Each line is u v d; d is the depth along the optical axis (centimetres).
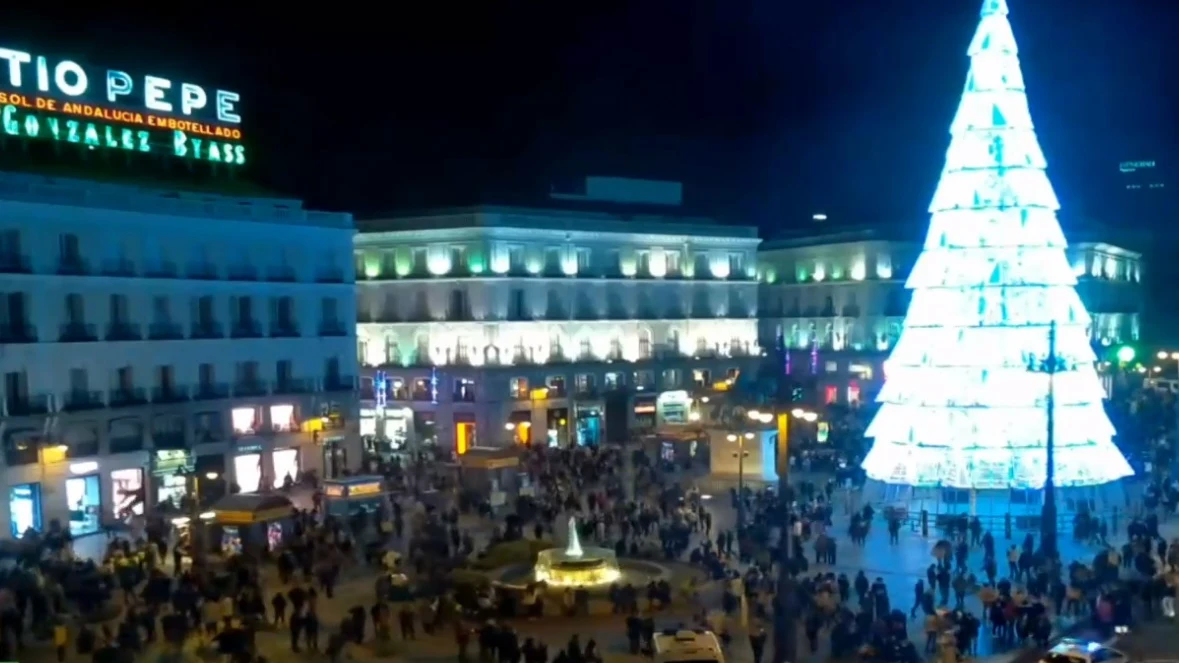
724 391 9850
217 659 3997
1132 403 10656
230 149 8275
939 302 6469
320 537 5481
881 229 12138
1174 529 6069
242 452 7475
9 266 6269
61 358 6494
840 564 5522
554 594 4716
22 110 6894
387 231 10000
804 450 8344
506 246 9700
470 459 7362
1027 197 6412
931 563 5512
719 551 5553
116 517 6681
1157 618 4562
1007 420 6259
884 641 3862
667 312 10950
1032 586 4662
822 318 12394
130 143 7544
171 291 7188
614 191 11462
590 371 10244
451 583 4881
